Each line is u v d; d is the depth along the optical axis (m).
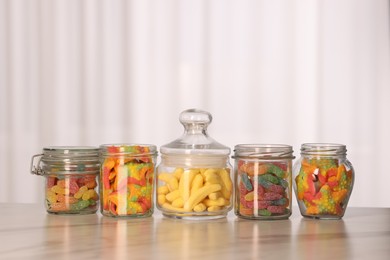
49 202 1.76
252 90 3.89
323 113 3.85
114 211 1.70
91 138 4.00
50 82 4.02
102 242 1.40
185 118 1.72
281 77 3.87
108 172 1.71
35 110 4.03
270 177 1.69
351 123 3.84
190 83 3.93
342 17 3.83
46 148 1.78
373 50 3.82
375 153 3.83
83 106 4.00
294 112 3.87
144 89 3.96
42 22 4.02
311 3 3.84
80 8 3.99
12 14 4.04
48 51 4.02
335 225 1.62
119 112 3.97
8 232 1.51
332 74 3.84
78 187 1.75
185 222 1.65
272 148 1.69
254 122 3.89
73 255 1.28
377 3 3.80
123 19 3.96
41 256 1.28
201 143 1.70
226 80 3.90
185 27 3.92
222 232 1.52
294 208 1.92
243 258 1.26
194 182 1.67
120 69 3.97
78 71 4.00
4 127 4.05
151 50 3.95
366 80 3.82
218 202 1.69
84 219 1.69
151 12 3.94
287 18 3.86
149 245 1.37
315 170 1.71
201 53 3.92
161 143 3.95
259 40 3.88
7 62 4.04
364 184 3.84
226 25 3.89
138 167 1.70
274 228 1.57
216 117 3.91
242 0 3.88
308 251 1.32
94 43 3.98
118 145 1.74
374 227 1.59
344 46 3.84
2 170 4.05
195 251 1.31
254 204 1.68
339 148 1.71
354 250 1.33
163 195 1.71
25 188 4.04
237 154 1.71
